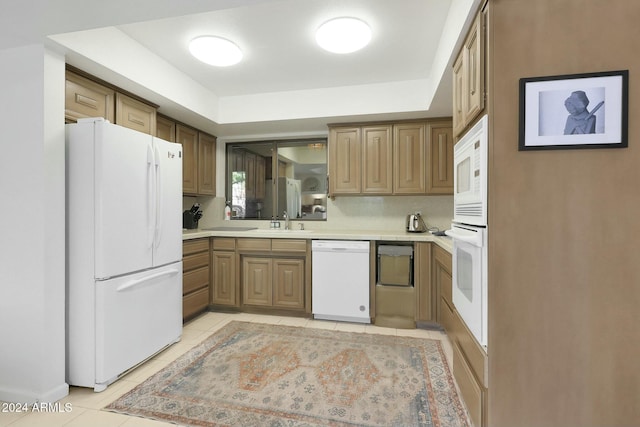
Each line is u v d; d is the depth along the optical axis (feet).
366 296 9.80
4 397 5.73
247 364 7.13
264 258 10.73
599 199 4.08
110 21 5.01
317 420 5.22
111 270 6.21
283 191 13.04
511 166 4.27
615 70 3.98
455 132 6.33
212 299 11.10
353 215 12.19
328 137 11.37
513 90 4.24
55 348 5.79
